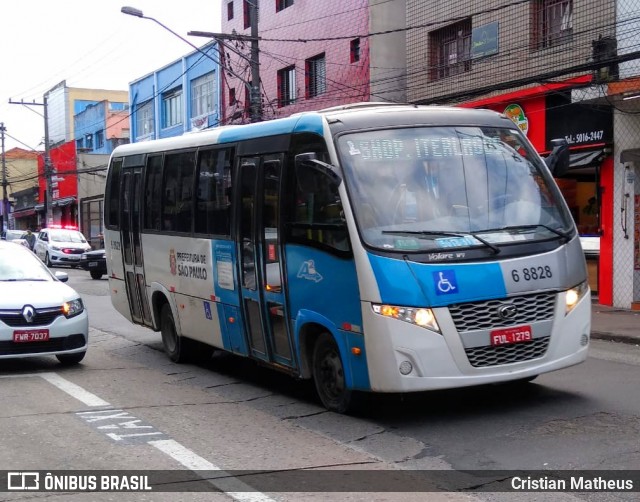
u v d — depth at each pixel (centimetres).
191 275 1020
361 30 2409
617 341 1273
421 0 2141
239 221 894
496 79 1888
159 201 1110
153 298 1150
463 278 682
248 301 886
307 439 688
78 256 3553
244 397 876
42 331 995
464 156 758
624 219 1611
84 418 773
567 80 1675
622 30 1556
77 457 638
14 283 1062
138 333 1433
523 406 773
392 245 689
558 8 1745
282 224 808
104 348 1264
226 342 950
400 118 770
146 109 4238
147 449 661
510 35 1845
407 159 740
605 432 675
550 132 1748
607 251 1659
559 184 1852
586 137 1662
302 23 2728
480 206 732
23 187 7612
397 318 671
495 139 787
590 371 959
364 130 752
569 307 728
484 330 683
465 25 2017
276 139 833
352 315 705
